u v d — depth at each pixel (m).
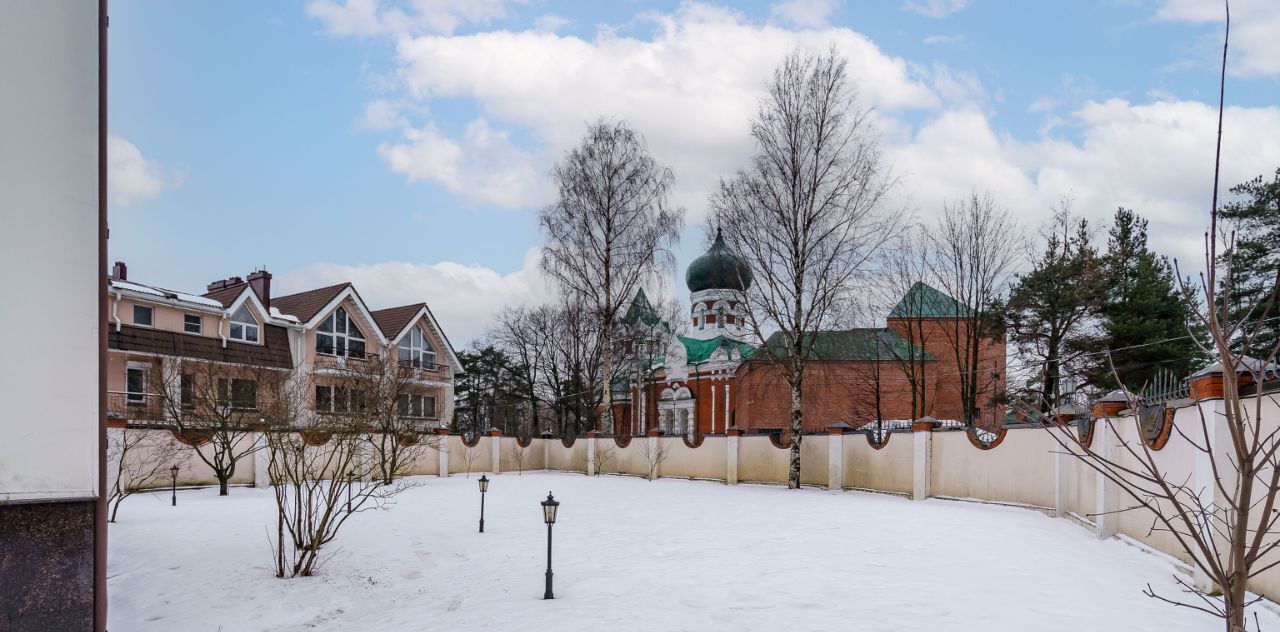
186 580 11.74
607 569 12.24
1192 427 10.73
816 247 26.84
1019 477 19.89
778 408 48.94
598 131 34.69
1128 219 35.97
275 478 12.84
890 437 24.80
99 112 7.14
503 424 65.44
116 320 31.80
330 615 10.05
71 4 7.04
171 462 25.00
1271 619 8.50
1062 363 31.34
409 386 37.53
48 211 6.87
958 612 9.10
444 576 12.16
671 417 55.72
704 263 54.22
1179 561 11.34
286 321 37.22
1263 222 30.56
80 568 6.83
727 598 10.04
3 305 6.66
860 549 13.59
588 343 53.34
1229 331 4.12
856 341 44.09
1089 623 8.59
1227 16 3.98
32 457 6.66
